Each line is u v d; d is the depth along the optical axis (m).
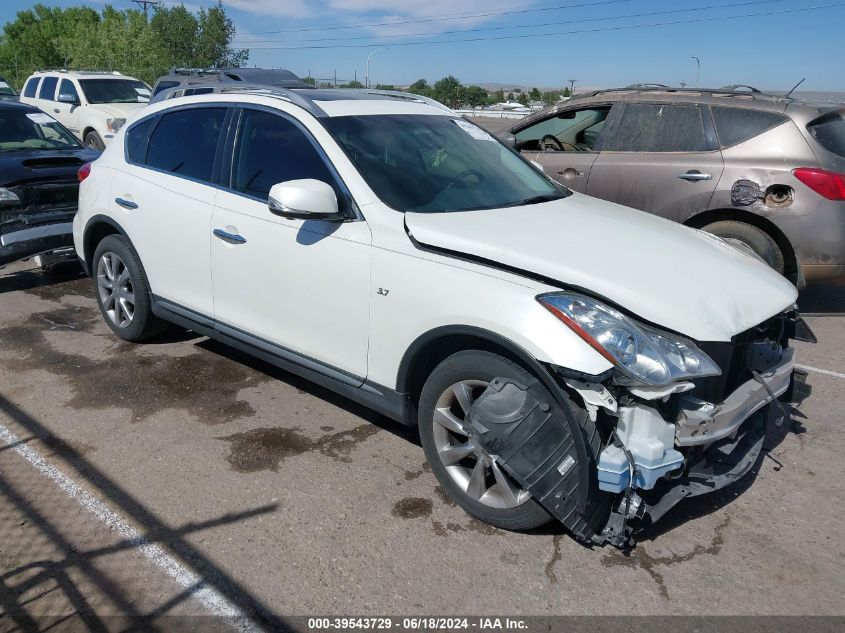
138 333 5.00
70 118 15.12
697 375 2.65
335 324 3.53
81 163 6.82
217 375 4.68
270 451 3.73
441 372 3.12
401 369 3.28
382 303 3.27
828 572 2.86
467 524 3.14
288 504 3.26
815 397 4.50
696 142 5.92
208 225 4.14
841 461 3.72
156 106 4.84
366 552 2.94
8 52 65.38
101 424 3.98
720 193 5.73
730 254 3.48
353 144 3.70
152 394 4.38
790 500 3.36
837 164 5.39
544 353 2.69
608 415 2.73
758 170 5.57
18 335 5.36
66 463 3.57
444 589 2.74
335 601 2.67
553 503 2.77
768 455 3.77
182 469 3.53
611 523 2.80
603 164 6.29
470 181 3.85
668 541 3.04
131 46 32.28
